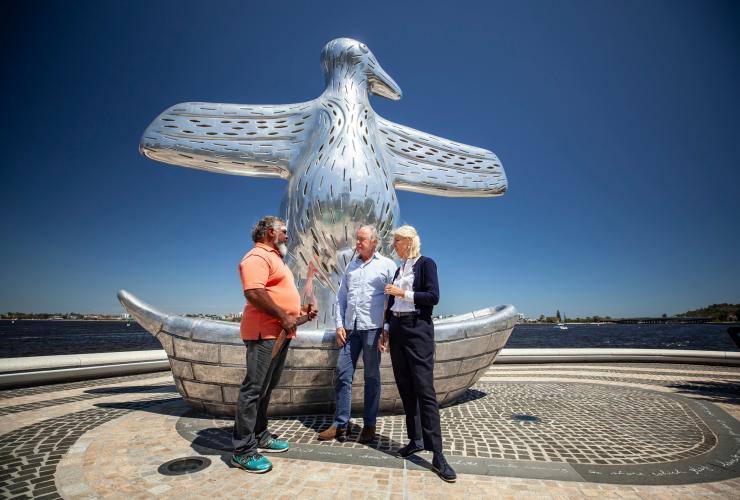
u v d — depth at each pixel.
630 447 3.31
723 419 4.35
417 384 2.88
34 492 2.40
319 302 4.90
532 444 3.38
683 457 3.08
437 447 2.70
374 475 2.67
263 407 3.13
